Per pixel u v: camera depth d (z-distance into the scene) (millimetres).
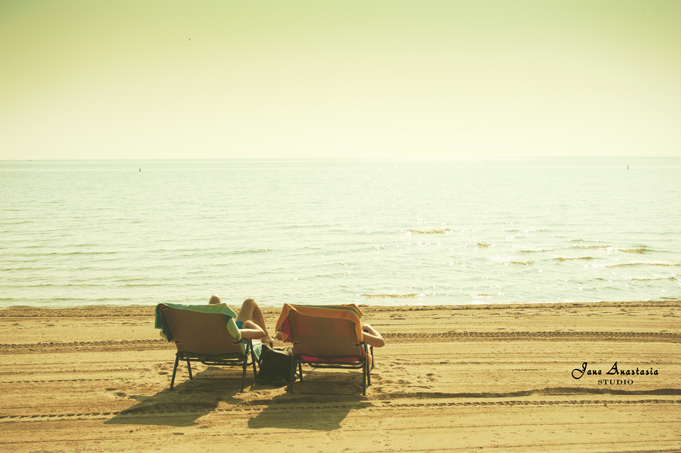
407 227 23000
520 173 103688
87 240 19078
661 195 42062
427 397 4770
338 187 58938
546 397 4758
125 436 3908
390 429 4059
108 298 10977
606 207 31844
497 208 31859
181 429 4039
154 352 6277
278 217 27312
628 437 3920
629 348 6363
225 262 15094
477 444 3795
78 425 4105
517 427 4105
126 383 5117
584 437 3920
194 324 4793
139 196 43000
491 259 15258
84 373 5426
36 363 5773
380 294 11430
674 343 6621
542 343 6645
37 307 10039
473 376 5312
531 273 13383
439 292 11539
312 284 12414
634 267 13977
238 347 4902
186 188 55750
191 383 5156
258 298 11141
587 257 15336
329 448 3719
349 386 5055
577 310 8992
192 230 22031
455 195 44656
